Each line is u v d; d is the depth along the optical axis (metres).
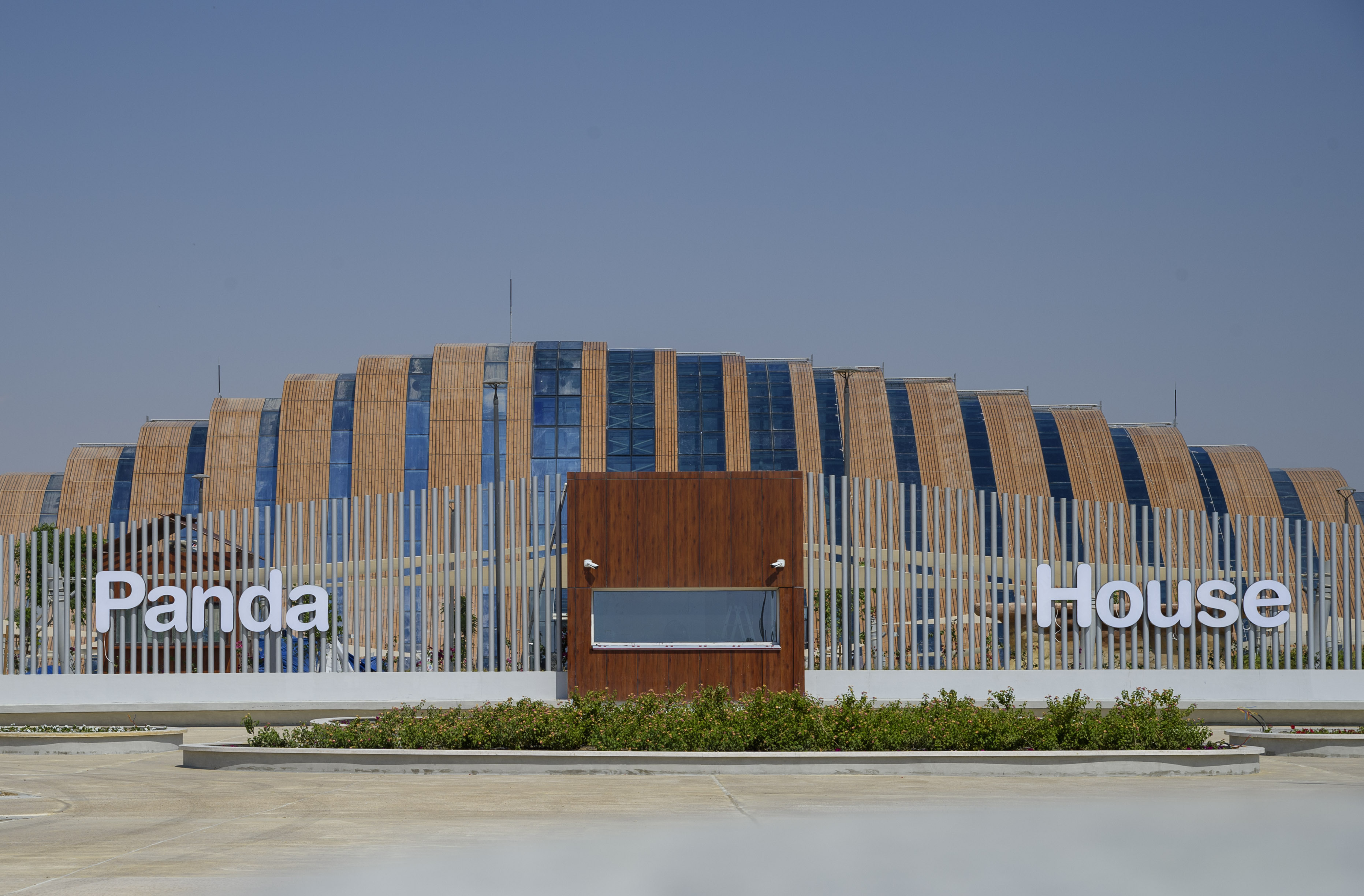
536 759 19.03
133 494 64.81
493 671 27.75
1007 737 19.64
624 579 27.55
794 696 21.69
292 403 65.56
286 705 27.53
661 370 65.44
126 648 28.22
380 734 20.48
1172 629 28.16
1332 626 28.20
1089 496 63.38
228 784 18.45
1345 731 24.48
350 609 28.06
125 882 10.77
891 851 12.19
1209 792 16.78
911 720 20.25
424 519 28.16
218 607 28.16
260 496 63.34
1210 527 28.34
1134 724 19.84
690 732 19.92
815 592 28.09
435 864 11.62
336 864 11.63
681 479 27.80
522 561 27.97
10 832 14.02
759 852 12.16
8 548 28.33
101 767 21.72
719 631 27.55
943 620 28.19
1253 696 27.78
